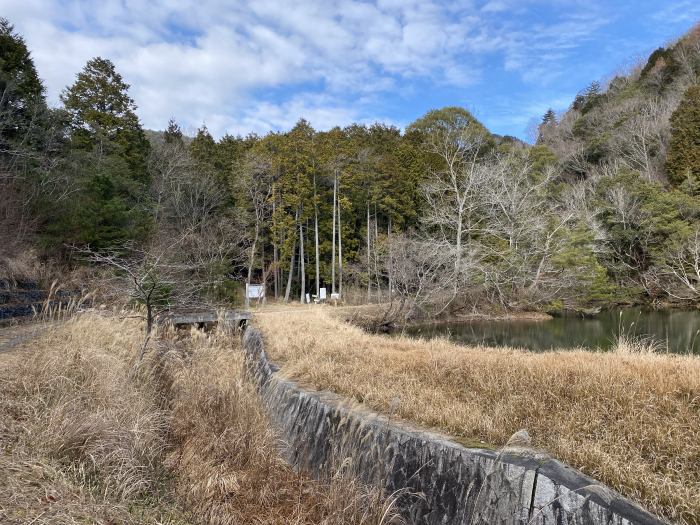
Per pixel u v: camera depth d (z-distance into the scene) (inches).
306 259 1187.9
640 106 1498.5
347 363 272.7
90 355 224.5
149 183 996.6
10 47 756.6
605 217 1020.5
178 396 241.0
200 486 163.9
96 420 159.8
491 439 155.6
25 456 134.3
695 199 941.8
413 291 799.7
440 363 255.9
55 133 737.6
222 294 698.2
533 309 871.1
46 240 514.6
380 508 146.5
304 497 173.3
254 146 1138.0
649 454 143.1
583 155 1481.3
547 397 193.0
